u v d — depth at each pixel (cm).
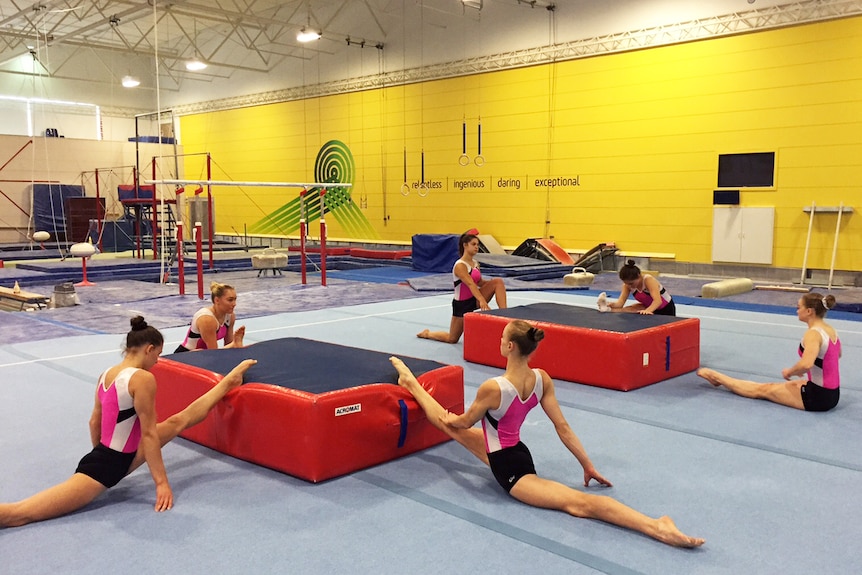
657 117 1391
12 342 747
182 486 361
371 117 1912
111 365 636
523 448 345
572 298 1079
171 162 2394
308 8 1781
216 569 273
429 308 995
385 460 395
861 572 269
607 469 381
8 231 2098
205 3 1919
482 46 1645
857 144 1174
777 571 270
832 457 398
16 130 2388
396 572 270
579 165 1511
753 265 1305
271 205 2253
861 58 1155
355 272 1548
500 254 1486
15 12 2022
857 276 1195
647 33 1386
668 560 279
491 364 626
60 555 284
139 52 2080
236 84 2294
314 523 315
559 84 1523
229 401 401
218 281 1359
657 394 536
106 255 1722
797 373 471
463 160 1714
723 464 388
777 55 1239
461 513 325
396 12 1806
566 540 297
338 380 397
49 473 379
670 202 1392
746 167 1295
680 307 997
